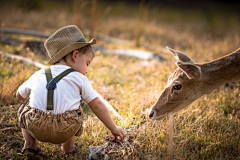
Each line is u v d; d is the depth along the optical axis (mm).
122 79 4738
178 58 2656
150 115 2666
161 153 2506
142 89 4027
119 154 2467
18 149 2568
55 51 2283
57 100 2107
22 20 10141
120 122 3008
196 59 5789
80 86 2207
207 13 15891
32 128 2156
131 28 10430
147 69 5207
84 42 2311
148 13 13633
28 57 5461
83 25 9992
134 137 2709
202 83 2559
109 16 12773
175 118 3068
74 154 2447
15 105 3262
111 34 9883
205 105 3479
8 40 7051
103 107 2275
